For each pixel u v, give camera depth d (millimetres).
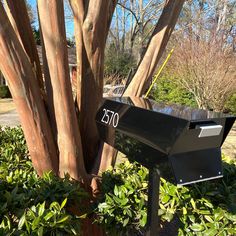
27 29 2311
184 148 1444
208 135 1441
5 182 2064
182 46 8203
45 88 2258
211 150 1530
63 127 2152
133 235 2049
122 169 2355
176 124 1384
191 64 7727
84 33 2221
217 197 1945
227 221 1802
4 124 9766
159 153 1509
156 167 1562
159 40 2445
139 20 18922
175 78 8828
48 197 1937
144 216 1908
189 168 1462
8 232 1517
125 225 1928
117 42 21734
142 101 1927
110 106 1922
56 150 2268
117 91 11562
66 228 1674
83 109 2404
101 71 2338
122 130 1772
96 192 2312
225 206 1884
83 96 2383
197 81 7777
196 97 8031
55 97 2098
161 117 1468
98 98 2371
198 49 7770
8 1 2213
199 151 1496
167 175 1483
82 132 2455
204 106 7875
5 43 1923
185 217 1857
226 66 7613
